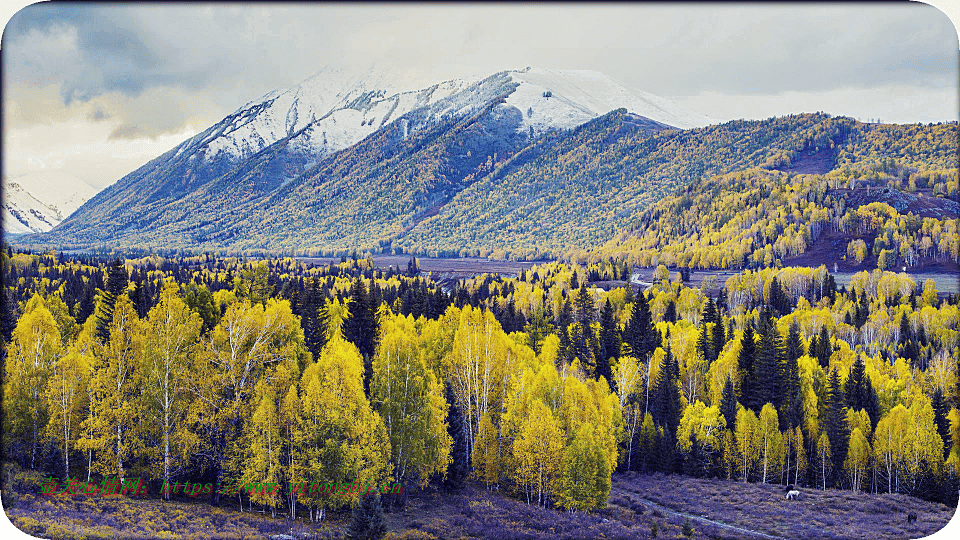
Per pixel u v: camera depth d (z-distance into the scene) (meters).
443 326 85.00
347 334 86.62
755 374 90.62
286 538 43.72
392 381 56.34
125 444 49.28
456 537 48.34
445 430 57.84
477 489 61.72
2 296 74.31
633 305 145.00
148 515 44.97
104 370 52.09
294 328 65.38
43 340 56.09
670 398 84.81
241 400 52.31
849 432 77.62
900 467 71.56
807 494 68.81
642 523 56.69
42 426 51.69
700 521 58.91
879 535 55.19
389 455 53.12
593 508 59.34
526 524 52.91
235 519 46.66
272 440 49.06
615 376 89.56
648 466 80.12
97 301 83.94
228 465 49.38
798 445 76.50
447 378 67.81
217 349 53.97
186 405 50.59
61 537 39.62
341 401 51.41
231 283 151.75
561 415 65.31
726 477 77.69
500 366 68.94
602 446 65.69
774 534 55.38
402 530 48.69
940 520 59.78
